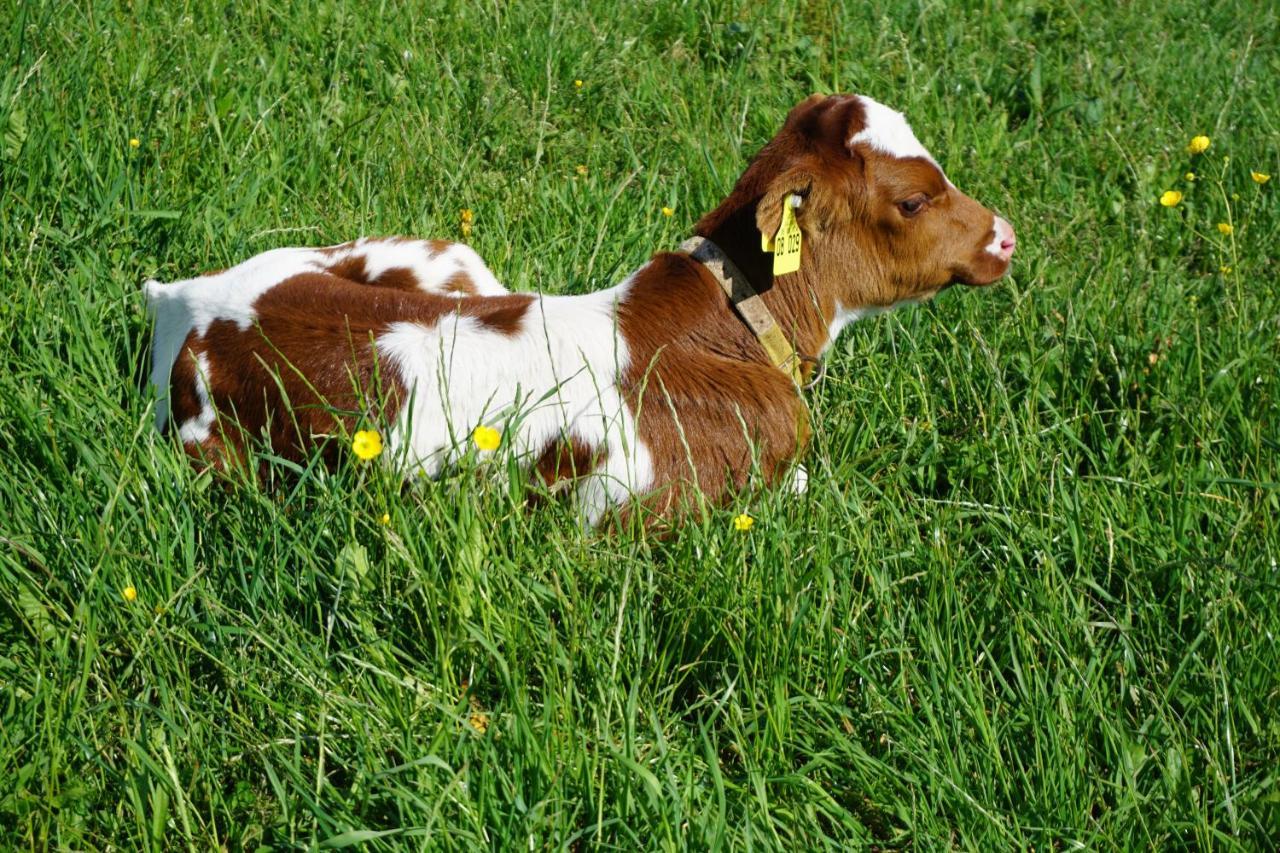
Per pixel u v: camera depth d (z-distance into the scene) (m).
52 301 4.13
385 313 3.75
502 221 5.20
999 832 2.91
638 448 3.67
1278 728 3.17
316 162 5.31
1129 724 3.26
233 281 3.95
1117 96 6.84
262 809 2.92
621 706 3.00
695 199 5.63
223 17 6.29
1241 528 3.74
